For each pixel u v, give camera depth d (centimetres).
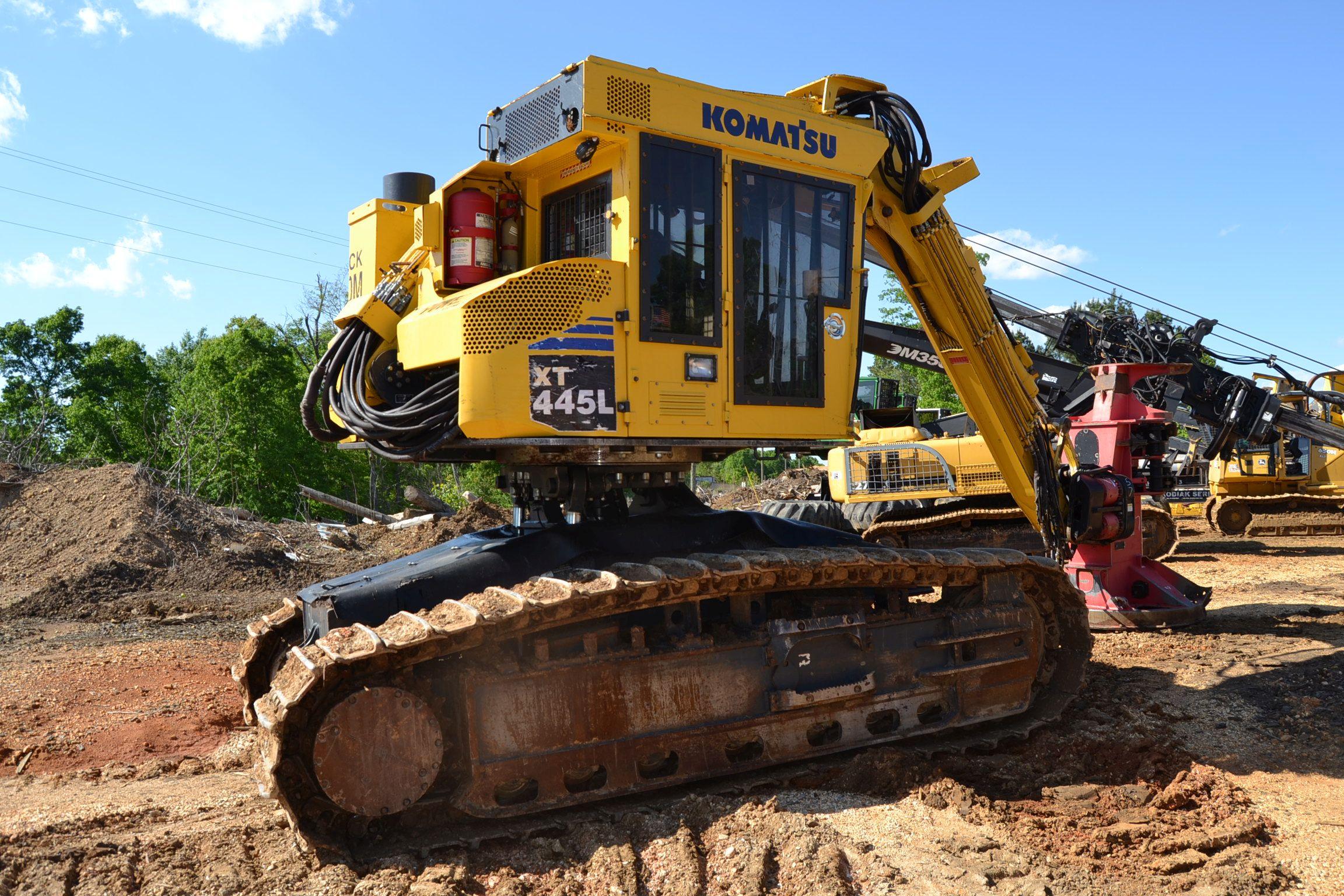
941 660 631
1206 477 2302
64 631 1161
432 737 466
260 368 3869
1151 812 528
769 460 6003
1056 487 793
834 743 585
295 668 451
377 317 593
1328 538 1981
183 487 3297
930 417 1848
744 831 485
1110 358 1173
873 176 705
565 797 498
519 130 585
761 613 574
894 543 1289
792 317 603
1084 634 692
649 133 534
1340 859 477
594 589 472
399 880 431
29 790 568
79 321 4478
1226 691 769
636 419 526
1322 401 1111
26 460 2578
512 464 597
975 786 568
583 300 512
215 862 447
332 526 2055
